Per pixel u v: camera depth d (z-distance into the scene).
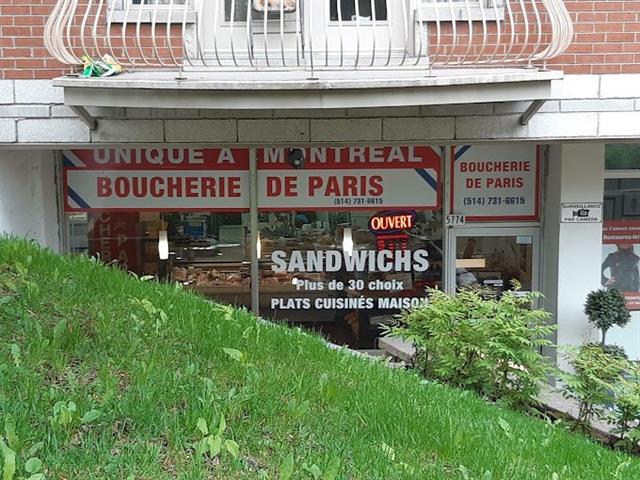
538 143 7.20
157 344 3.96
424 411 3.83
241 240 8.20
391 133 6.79
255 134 6.77
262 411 3.23
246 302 8.25
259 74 6.19
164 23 6.62
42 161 7.77
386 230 8.23
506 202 8.22
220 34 6.75
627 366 5.43
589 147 7.64
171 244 8.18
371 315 8.31
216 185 8.12
